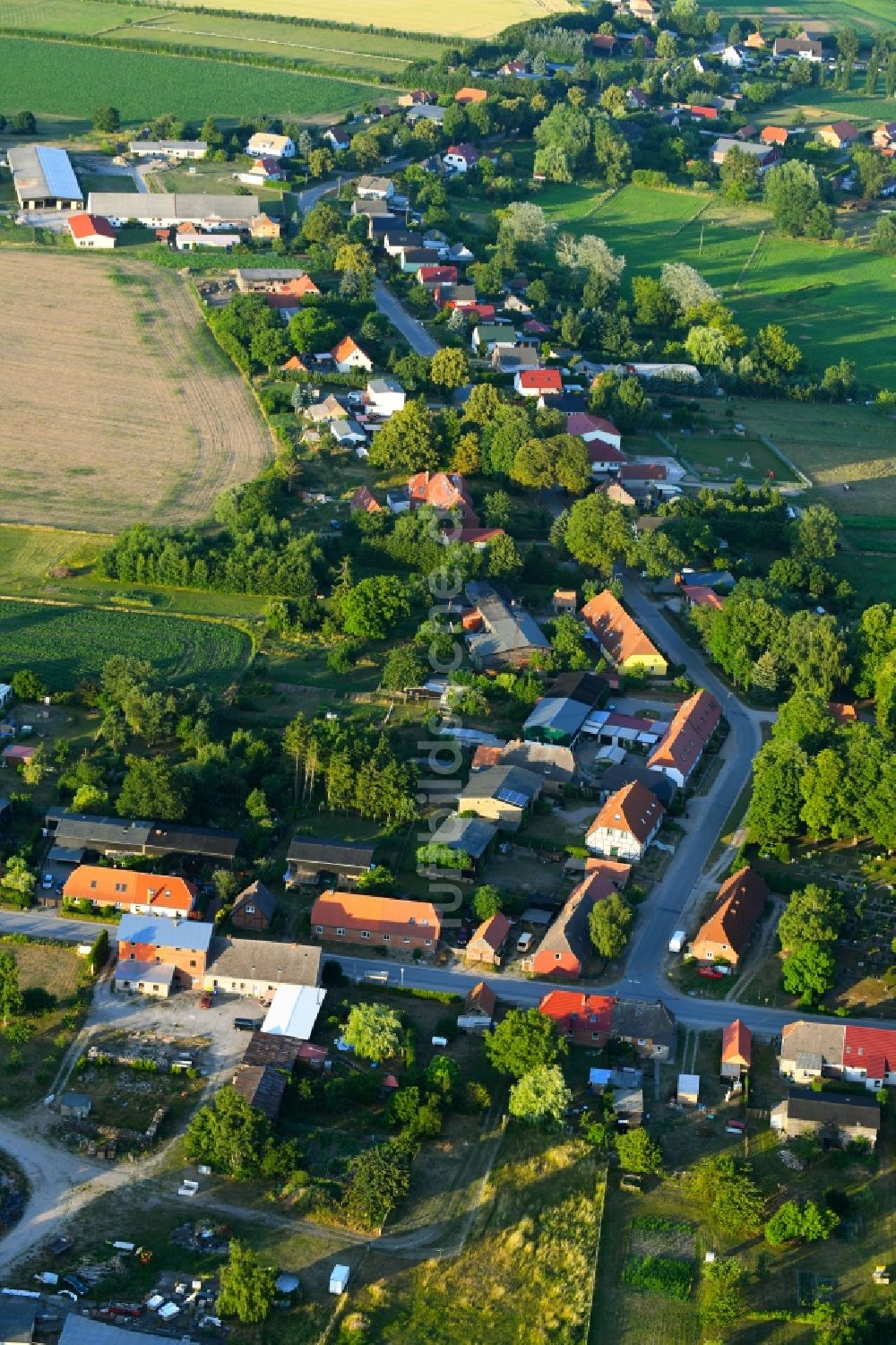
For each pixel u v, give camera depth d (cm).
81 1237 19050
